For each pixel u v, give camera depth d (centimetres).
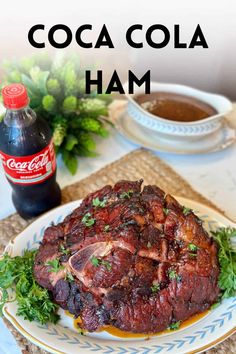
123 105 87
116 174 73
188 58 118
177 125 75
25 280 52
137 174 73
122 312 48
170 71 121
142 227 49
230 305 52
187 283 48
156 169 74
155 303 48
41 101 73
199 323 51
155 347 48
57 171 74
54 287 50
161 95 83
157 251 48
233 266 52
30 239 59
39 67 76
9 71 75
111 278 46
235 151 78
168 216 50
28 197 62
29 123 57
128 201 51
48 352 50
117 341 50
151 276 47
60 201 68
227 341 51
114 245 47
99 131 77
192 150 77
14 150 57
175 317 49
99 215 51
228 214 67
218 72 121
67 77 73
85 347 48
